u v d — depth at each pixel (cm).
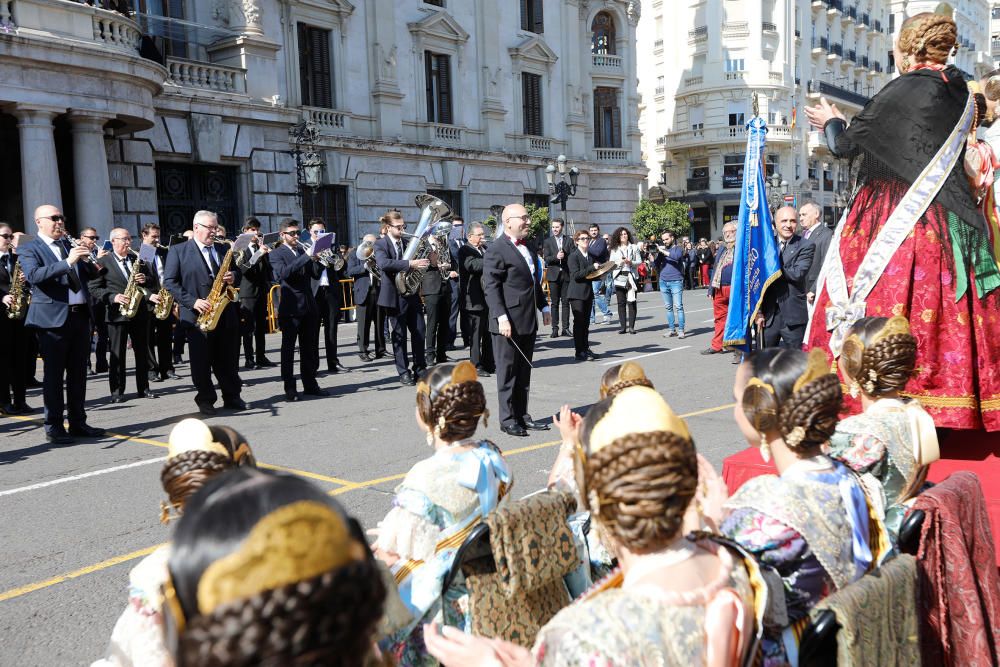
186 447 206
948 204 373
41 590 436
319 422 841
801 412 221
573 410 873
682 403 898
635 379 318
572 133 3228
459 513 269
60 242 788
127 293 975
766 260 817
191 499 111
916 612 225
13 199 1727
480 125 2897
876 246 381
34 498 601
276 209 2159
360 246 1296
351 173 2442
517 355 763
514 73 2994
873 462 269
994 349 371
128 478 650
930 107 374
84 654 365
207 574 95
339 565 98
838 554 211
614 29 3428
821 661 201
